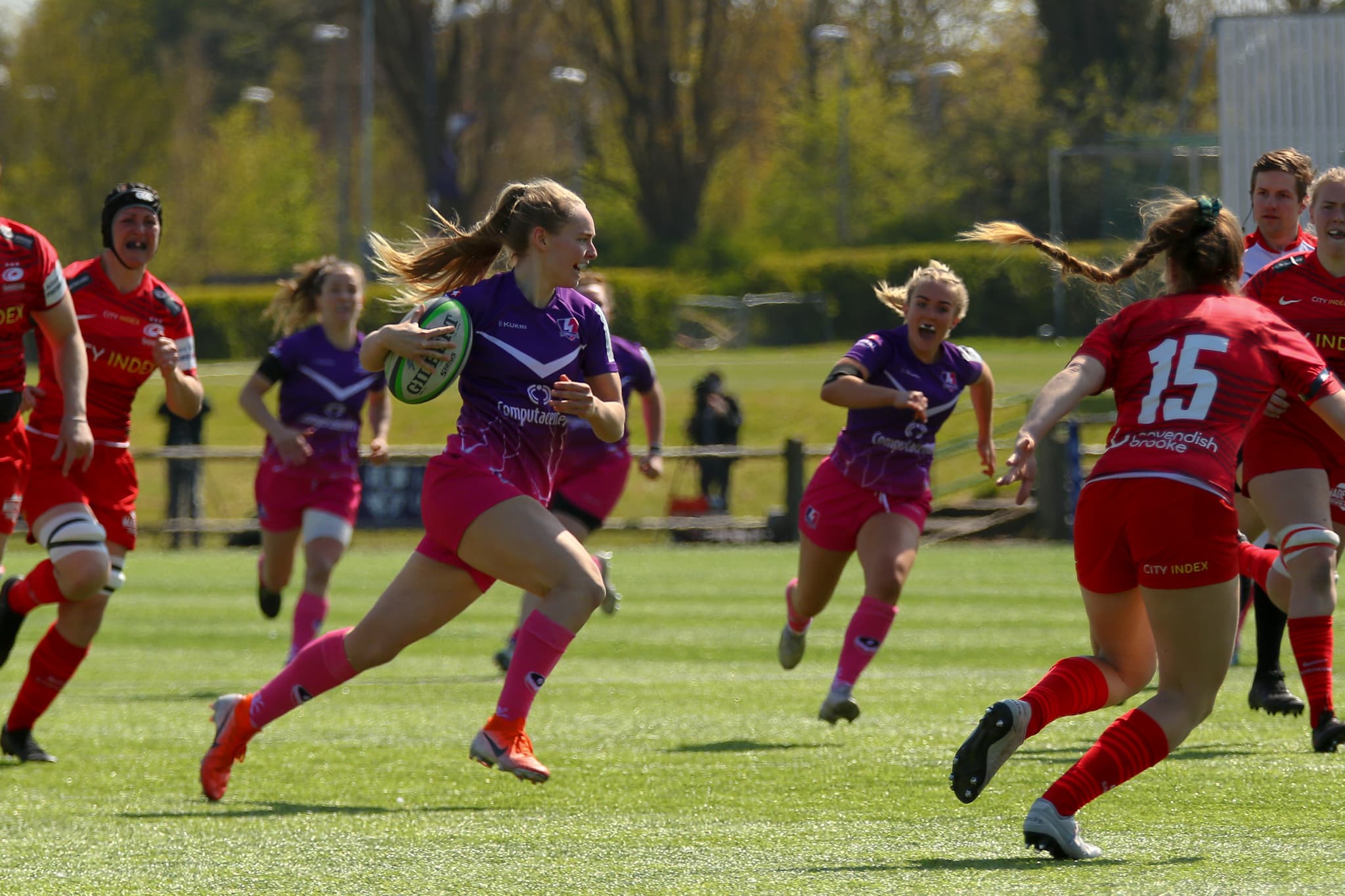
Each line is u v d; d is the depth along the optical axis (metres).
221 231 170.62
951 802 17.30
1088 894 12.34
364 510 67.75
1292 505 18.81
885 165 170.25
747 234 169.25
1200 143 103.69
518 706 16.22
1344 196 19.64
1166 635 14.05
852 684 22.64
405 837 15.79
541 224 16.50
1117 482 14.13
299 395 30.31
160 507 77.31
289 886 13.31
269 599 31.89
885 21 189.25
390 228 186.50
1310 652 19.02
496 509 16.31
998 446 75.88
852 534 23.38
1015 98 174.88
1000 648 34.50
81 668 33.41
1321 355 20.03
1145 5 164.25
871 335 23.36
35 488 21.55
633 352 30.73
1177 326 14.33
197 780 19.73
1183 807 16.34
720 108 168.12
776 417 88.81
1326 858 13.69
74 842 15.66
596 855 14.59
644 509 77.44
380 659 17.27
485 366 16.48
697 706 26.55
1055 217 126.56
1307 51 69.38
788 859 14.21
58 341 20.20
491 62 170.25
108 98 156.75
